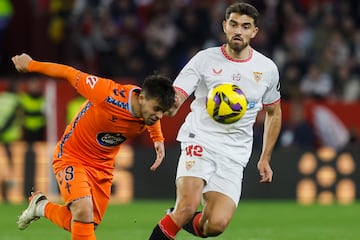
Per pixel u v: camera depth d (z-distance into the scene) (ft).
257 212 152.05
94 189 85.25
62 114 174.40
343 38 210.38
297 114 181.37
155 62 198.90
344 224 136.26
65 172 83.97
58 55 212.02
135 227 129.39
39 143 170.60
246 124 88.48
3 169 165.37
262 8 210.79
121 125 82.74
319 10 213.66
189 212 84.89
